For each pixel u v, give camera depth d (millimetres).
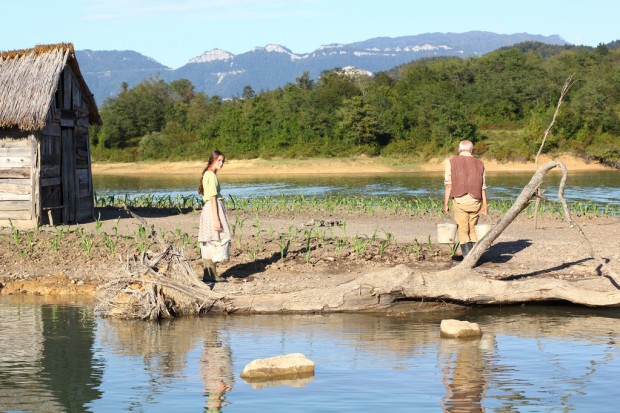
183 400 6742
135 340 8914
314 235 15805
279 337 9031
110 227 17344
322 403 6598
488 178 51812
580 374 7391
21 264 13234
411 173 65375
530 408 6434
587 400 6609
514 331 9266
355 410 6402
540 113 79812
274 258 13297
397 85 95750
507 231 16766
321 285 11156
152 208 22266
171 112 105688
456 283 10500
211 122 86250
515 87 89125
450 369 7613
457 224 12672
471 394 6812
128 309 10094
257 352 8352
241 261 13016
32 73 16875
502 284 10562
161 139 87750
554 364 7750
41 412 6465
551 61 113125
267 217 19844
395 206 22062
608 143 73812
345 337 9023
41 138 16859
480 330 9117
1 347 8594
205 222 11242
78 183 18719
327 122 80500
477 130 79625
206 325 9703
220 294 10359
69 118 18156
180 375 7504
